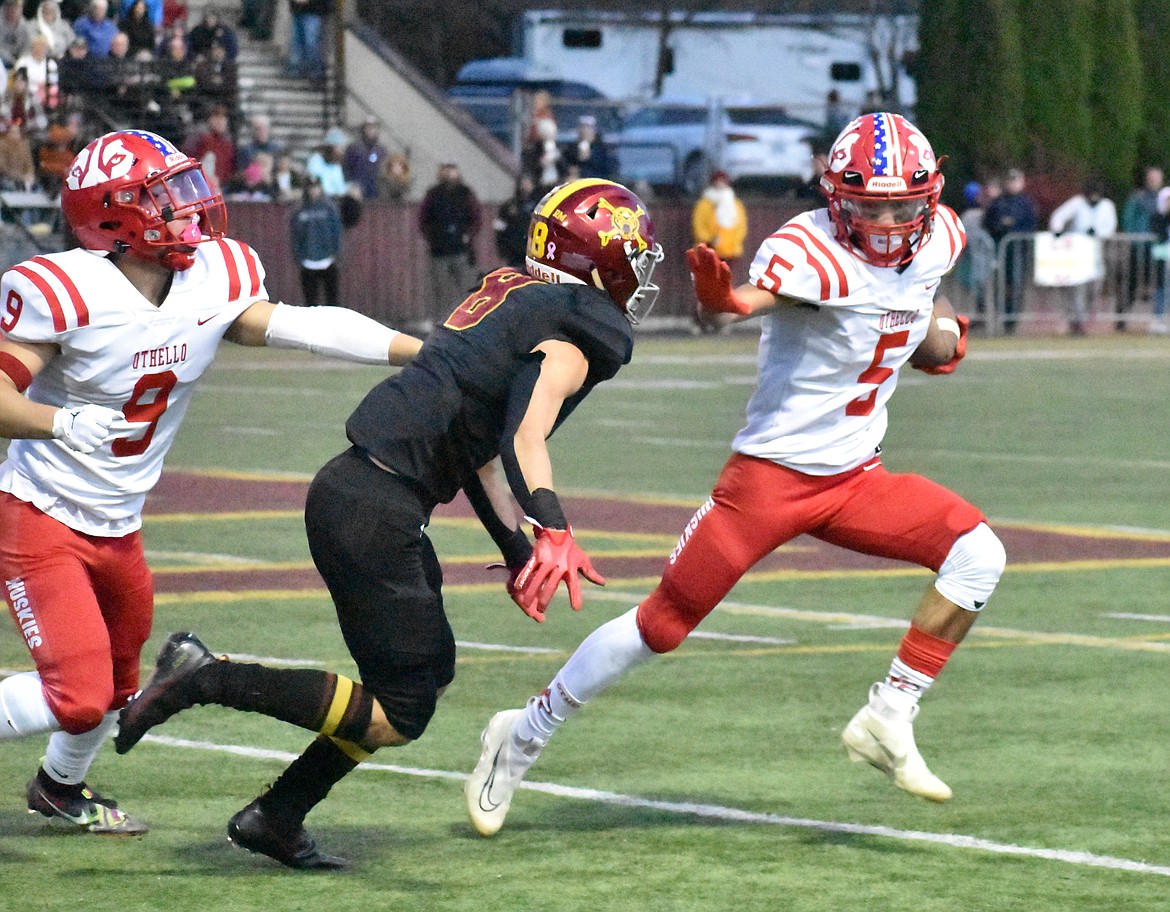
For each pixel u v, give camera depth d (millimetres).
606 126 82812
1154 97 82562
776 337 14414
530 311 12398
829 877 12828
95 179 12289
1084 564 26562
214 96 72312
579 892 12461
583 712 18000
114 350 12484
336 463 12453
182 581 24766
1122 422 45750
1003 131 79312
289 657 20094
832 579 25766
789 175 83062
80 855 13320
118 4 71875
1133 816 14414
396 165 74750
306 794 12820
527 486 11883
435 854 13398
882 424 14633
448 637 12945
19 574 12820
